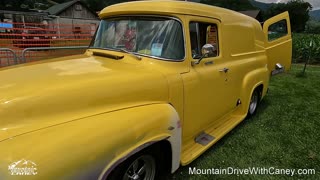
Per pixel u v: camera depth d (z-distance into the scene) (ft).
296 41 63.00
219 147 13.92
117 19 11.53
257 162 12.66
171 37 10.06
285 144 14.60
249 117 18.21
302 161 12.93
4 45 37.73
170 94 9.46
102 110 7.54
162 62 9.72
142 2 10.91
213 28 12.32
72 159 6.19
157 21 10.36
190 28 10.74
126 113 7.82
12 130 6.24
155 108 8.64
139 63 9.78
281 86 29.12
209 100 11.93
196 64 10.93
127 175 8.32
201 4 12.01
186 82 10.15
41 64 9.48
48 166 5.86
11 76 7.87
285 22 21.89
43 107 6.68
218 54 12.75
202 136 12.70
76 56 11.27
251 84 16.11
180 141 9.46
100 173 6.64
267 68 19.42
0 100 6.40
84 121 6.98
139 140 7.67
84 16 149.79
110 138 6.94
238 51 14.75
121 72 8.72
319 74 37.60
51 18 123.54
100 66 9.27
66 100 7.00
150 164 9.09
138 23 10.73
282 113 19.70
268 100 23.31
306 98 24.26
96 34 12.46
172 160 9.36
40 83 7.20
